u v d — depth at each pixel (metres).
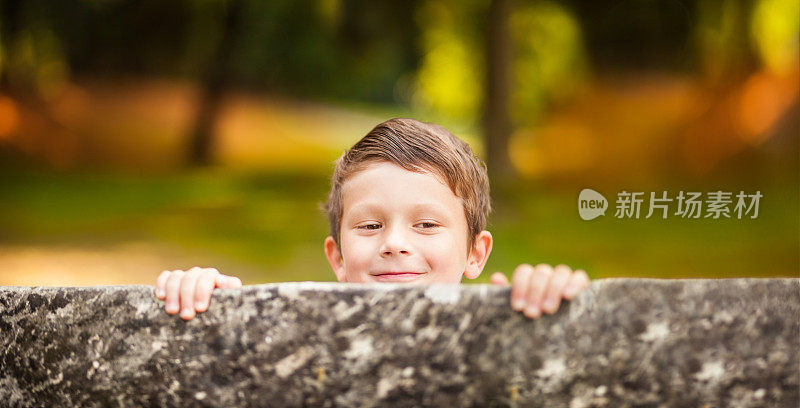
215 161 15.66
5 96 14.77
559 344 1.13
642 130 13.19
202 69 15.98
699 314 1.13
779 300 1.13
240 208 10.70
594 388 1.13
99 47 15.61
